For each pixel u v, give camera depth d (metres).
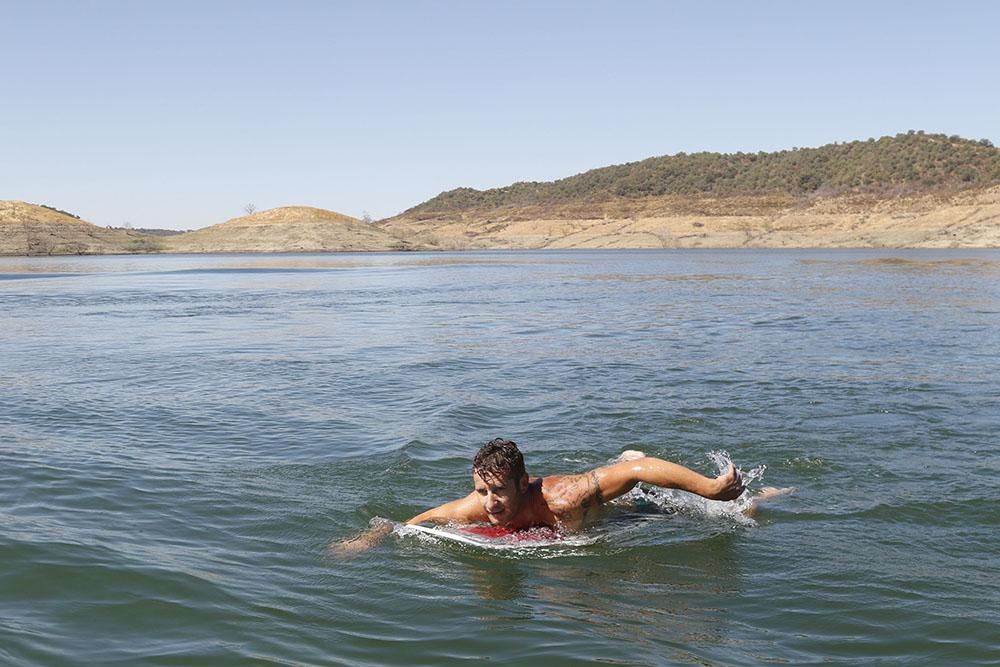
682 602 4.71
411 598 4.75
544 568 5.25
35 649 4.05
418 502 6.63
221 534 5.78
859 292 32.69
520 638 4.22
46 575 4.92
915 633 4.28
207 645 4.14
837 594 4.79
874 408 9.80
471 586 4.95
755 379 11.88
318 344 17.12
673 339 17.27
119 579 4.89
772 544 5.64
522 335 18.47
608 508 6.34
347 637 4.25
